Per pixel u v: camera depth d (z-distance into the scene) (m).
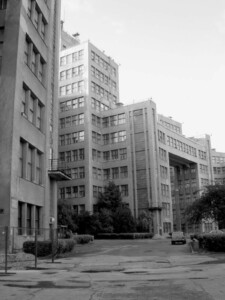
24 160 30.27
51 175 37.91
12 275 14.34
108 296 9.09
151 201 81.25
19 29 29.23
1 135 27.03
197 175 108.56
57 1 46.84
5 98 27.67
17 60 28.53
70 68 90.88
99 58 93.94
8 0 29.98
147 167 83.31
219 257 22.06
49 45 38.53
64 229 53.59
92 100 88.56
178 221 108.69
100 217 73.44
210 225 101.38
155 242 53.66
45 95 36.66
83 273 15.12
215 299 8.36
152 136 84.38
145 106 86.62
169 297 8.79
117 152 87.75
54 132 42.62
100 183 86.56
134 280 12.17
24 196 29.33
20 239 25.98
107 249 36.75
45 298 8.95
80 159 84.50
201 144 116.56
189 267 16.84
